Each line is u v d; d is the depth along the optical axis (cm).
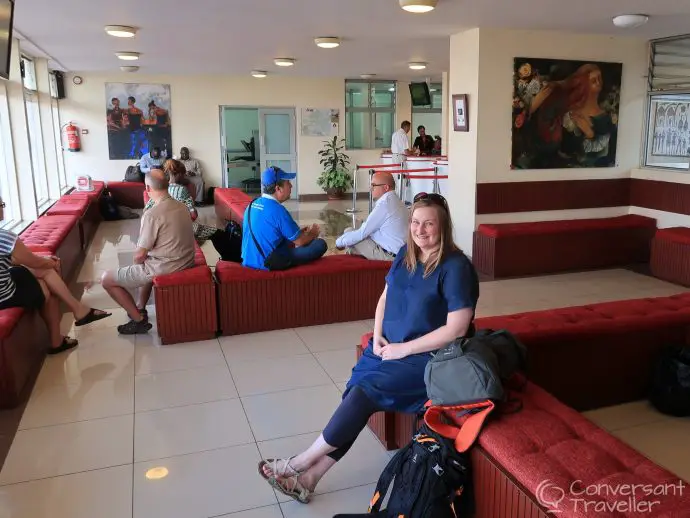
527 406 229
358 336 455
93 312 434
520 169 681
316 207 1211
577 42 676
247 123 1486
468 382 213
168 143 1235
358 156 1367
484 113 653
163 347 434
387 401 242
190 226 455
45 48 803
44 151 898
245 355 418
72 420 328
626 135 726
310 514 248
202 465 284
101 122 1190
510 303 552
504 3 520
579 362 327
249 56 901
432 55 885
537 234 653
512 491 191
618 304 365
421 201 245
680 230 627
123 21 605
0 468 282
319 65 1034
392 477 223
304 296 473
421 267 250
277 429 318
